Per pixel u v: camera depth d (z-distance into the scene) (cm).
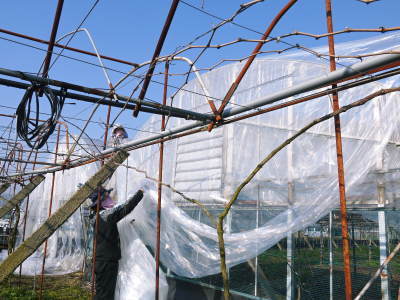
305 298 555
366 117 476
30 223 1349
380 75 237
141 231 645
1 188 799
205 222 644
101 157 514
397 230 581
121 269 588
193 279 705
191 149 698
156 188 705
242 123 593
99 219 577
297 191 503
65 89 323
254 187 556
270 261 604
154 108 364
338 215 647
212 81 650
